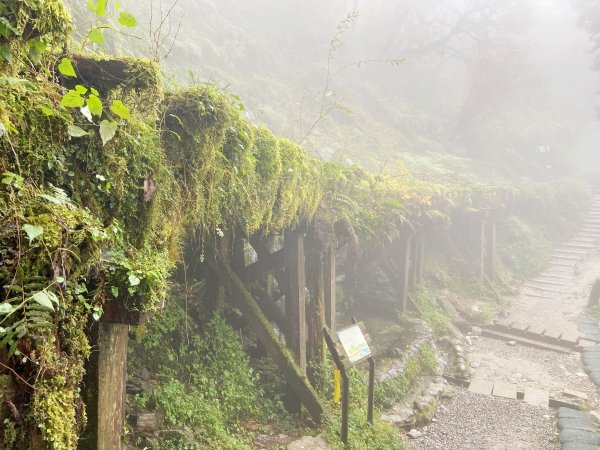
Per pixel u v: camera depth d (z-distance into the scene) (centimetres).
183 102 249
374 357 740
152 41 329
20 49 171
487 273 1266
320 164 480
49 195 164
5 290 142
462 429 644
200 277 559
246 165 321
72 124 179
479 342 978
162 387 437
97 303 178
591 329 1039
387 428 547
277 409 517
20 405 147
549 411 711
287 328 528
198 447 400
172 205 248
